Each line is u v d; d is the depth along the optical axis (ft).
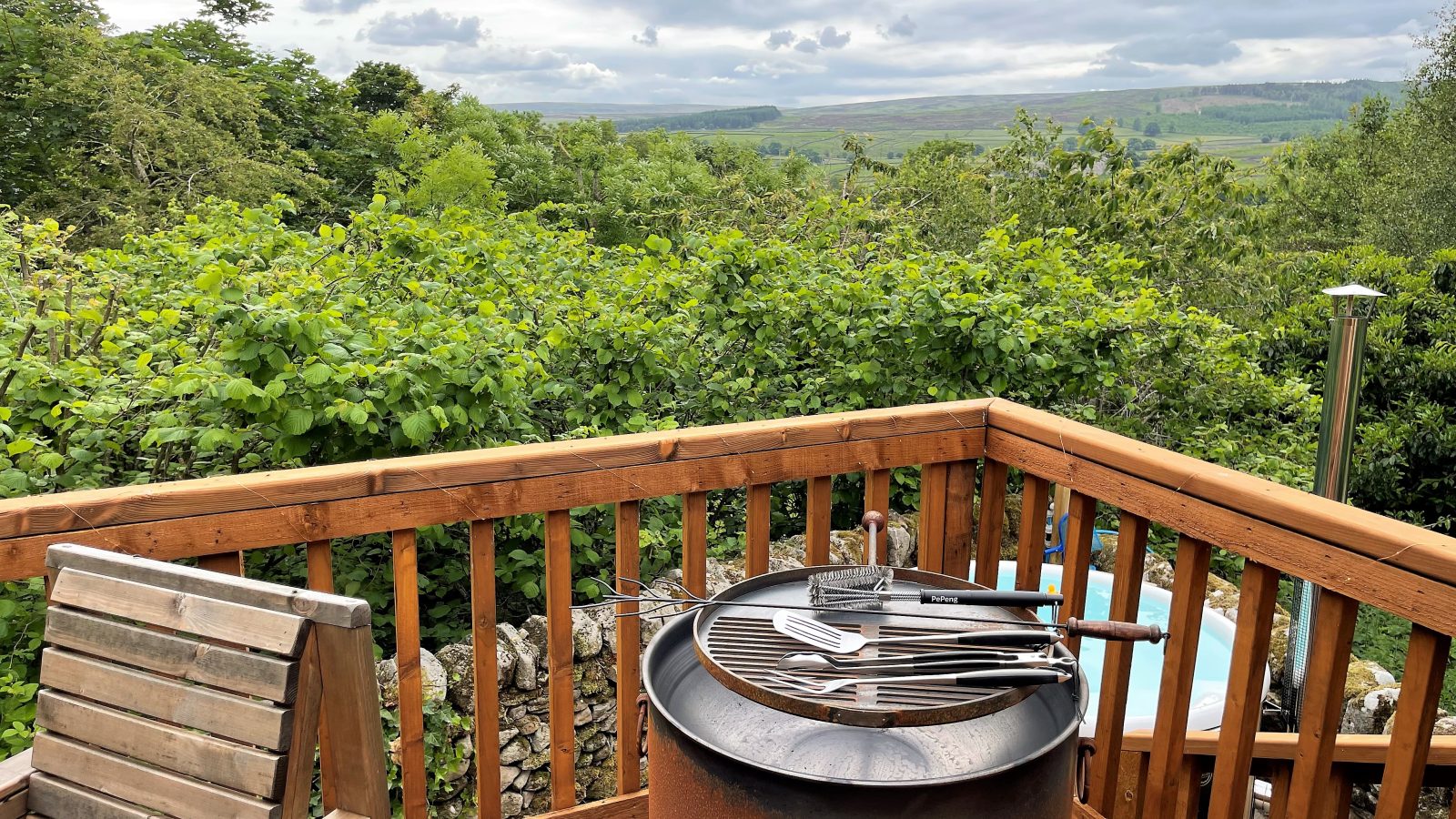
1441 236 80.59
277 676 4.53
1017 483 21.02
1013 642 5.03
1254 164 38.86
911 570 6.11
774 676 4.95
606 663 13.11
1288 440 26.27
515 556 14.58
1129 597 6.87
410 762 7.01
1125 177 39.68
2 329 13.84
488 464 6.77
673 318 17.01
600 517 15.70
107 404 12.35
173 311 13.33
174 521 5.93
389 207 19.74
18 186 86.48
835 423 7.71
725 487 7.52
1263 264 43.21
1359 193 105.40
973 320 17.72
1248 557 5.90
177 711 4.79
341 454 14.07
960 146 51.24
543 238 24.64
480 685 7.13
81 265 17.42
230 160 86.84
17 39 93.35
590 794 13.10
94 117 85.40
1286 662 12.29
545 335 16.71
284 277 16.06
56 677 5.18
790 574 6.13
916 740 5.10
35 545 5.63
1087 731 7.56
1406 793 5.19
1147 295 23.70
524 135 173.27
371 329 15.10
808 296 18.56
